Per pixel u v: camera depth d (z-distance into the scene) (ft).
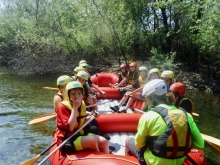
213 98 32.50
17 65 53.88
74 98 10.50
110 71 49.26
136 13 47.09
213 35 33.27
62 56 53.57
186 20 43.39
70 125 10.49
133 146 10.46
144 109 17.93
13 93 31.60
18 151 16.24
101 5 47.37
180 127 7.94
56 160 11.31
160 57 42.04
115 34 47.57
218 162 15.55
